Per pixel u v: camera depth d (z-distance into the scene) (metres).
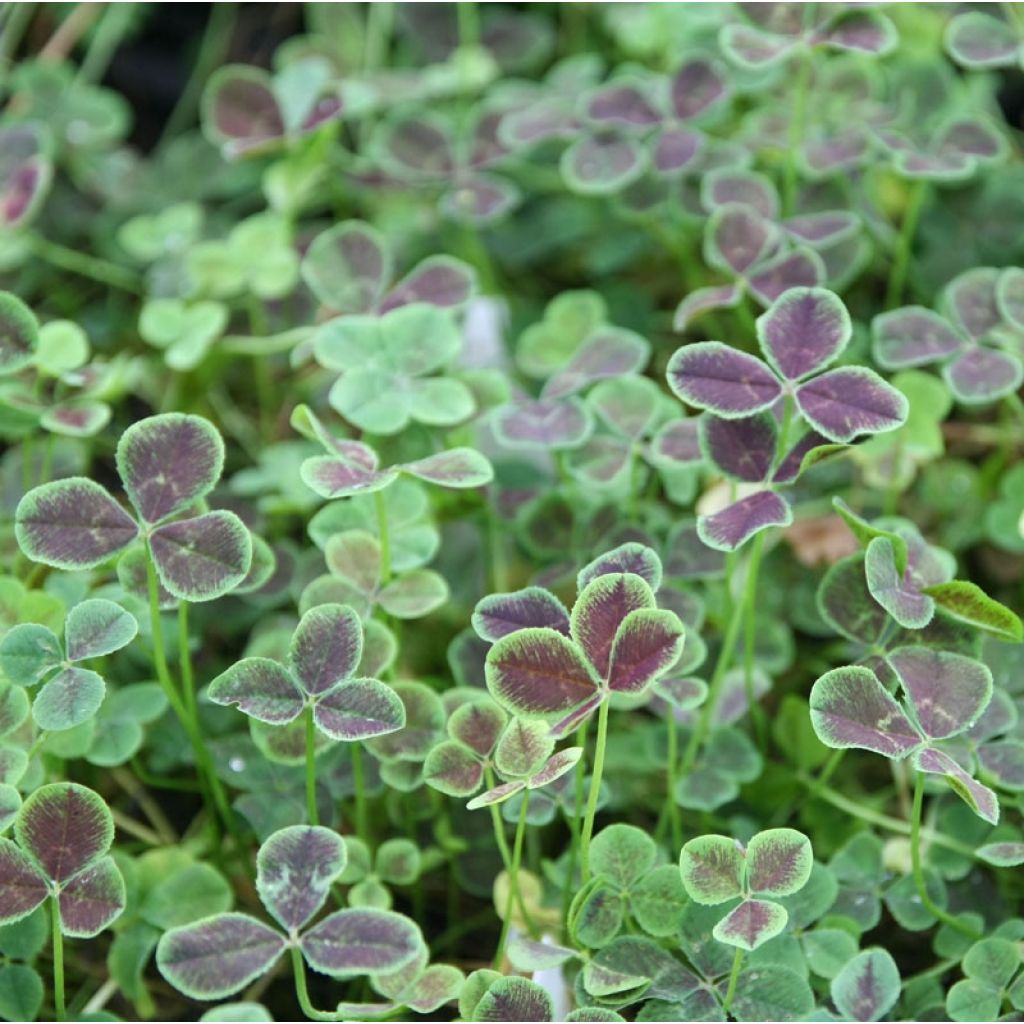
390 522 0.69
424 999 0.65
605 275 0.83
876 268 0.81
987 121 0.76
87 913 0.64
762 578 0.73
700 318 0.80
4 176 0.80
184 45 0.95
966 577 0.75
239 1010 0.64
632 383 0.71
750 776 0.69
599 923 0.65
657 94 0.79
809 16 0.74
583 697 0.63
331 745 0.68
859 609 0.67
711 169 0.78
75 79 0.89
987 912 0.68
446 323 0.71
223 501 0.73
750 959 0.65
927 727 0.65
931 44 0.81
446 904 0.71
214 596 0.64
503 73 0.90
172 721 0.70
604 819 0.71
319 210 0.87
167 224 0.82
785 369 0.66
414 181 0.81
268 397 0.80
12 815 0.64
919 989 0.66
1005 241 0.79
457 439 0.73
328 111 0.78
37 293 0.83
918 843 0.66
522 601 0.65
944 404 0.72
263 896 0.63
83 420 0.71
